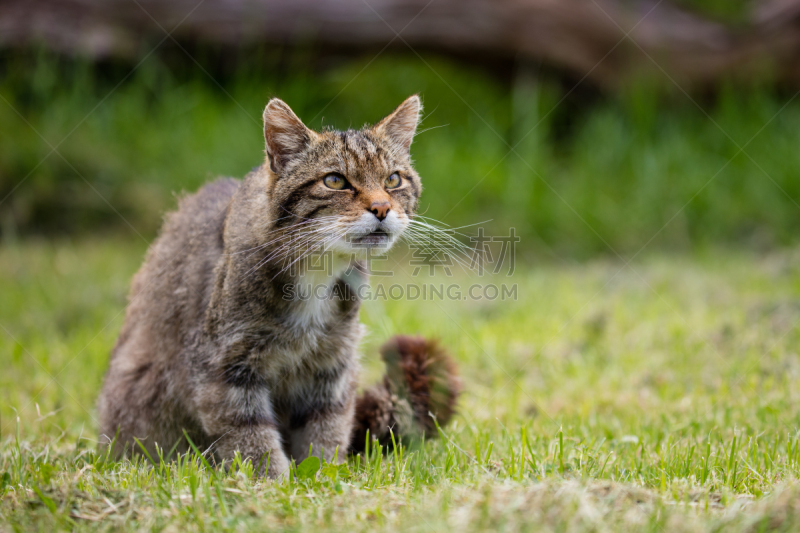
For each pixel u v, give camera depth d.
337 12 17.09
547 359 9.67
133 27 16.86
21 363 9.47
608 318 10.89
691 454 5.89
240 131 16.48
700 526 4.20
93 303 11.91
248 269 6.04
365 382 8.75
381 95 19.17
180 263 6.82
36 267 13.66
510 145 17.92
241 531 4.32
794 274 12.59
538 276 13.70
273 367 6.23
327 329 6.30
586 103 18.88
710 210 16.03
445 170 16.50
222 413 6.05
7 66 17.28
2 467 6.01
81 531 4.41
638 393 8.40
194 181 15.94
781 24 17.78
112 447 6.48
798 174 16.03
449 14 17.17
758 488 5.21
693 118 18.11
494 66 18.28
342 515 4.50
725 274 13.24
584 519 4.14
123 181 16.36
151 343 6.79
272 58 17.66
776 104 17.94
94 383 8.92
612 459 6.13
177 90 17.23
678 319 10.74
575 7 17.53
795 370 8.43
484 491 4.58
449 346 9.80
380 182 6.69
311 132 6.52
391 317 10.88
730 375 8.55
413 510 4.48
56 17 16.66
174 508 4.65
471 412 7.97
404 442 6.80
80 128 16.73
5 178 16.00
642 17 18.22
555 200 16.28
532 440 6.80
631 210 16.14
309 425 6.46
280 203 6.27
